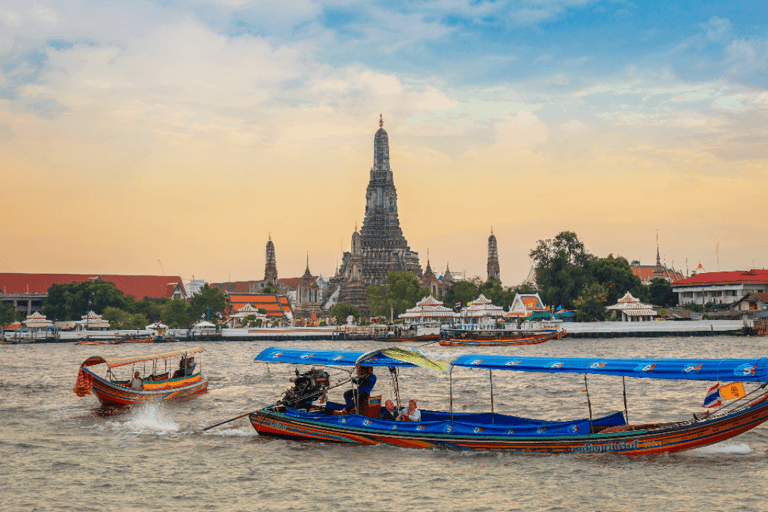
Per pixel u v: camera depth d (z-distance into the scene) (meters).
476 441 28.06
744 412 25.41
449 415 30.77
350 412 31.80
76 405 44.41
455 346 113.62
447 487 23.86
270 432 32.47
